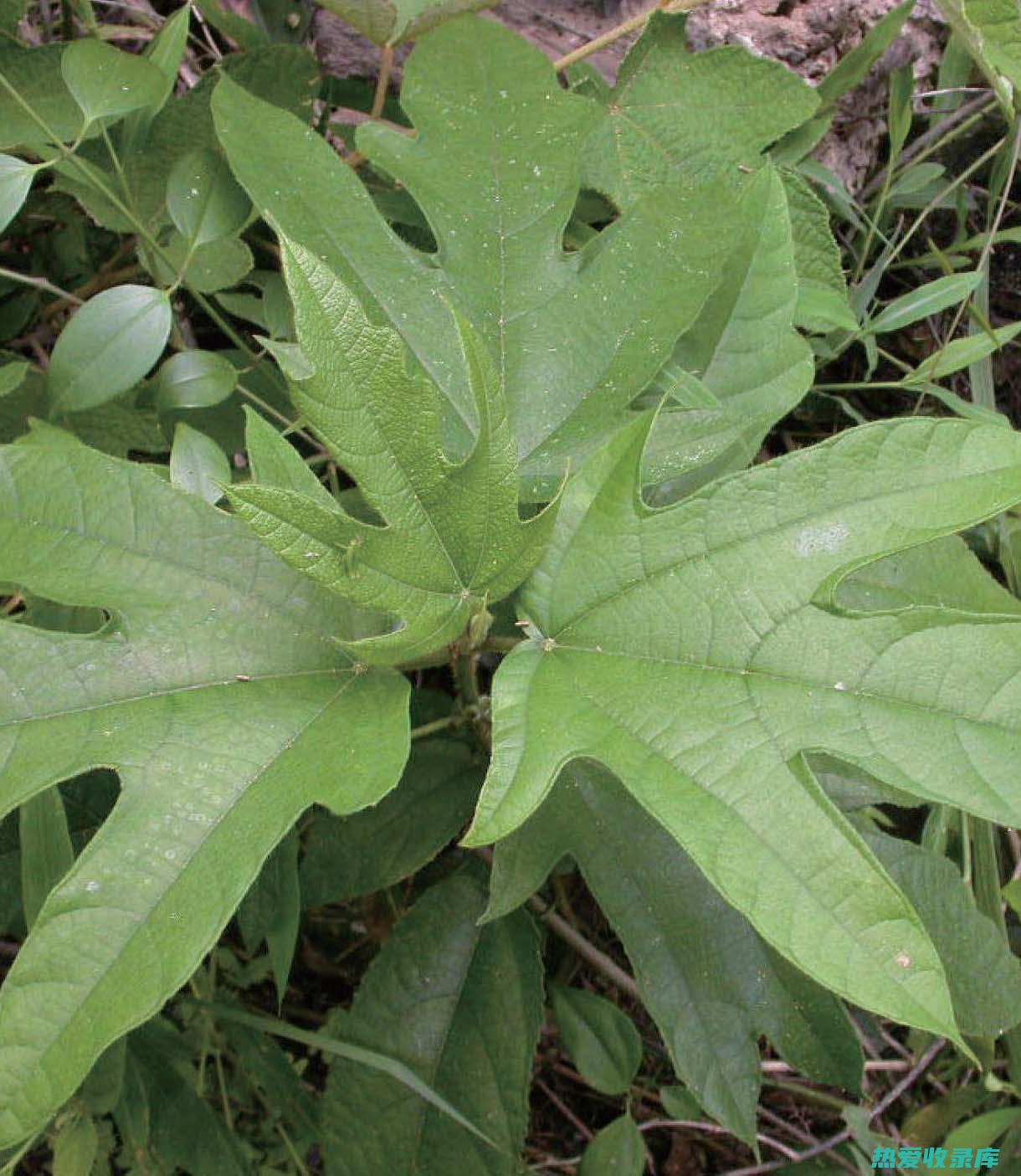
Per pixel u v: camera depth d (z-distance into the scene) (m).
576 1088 0.76
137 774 0.42
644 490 0.57
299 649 0.46
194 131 0.61
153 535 0.45
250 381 0.63
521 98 0.56
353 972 0.73
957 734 0.41
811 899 0.39
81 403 0.53
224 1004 0.61
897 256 0.84
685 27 0.65
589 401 0.53
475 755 0.59
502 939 0.58
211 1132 0.59
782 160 0.68
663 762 0.42
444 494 0.42
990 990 0.56
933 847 0.62
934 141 0.80
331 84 0.68
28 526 0.44
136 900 0.40
